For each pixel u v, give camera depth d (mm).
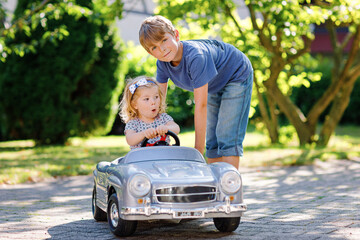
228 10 10820
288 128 14422
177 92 18828
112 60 13898
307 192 6336
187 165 4074
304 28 9781
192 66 4227
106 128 14234
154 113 4551
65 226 4492
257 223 4480
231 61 4562
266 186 6938
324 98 12539
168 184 3754
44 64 12773
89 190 6809
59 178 8031
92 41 13047
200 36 12188
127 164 4113
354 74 12258
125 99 4617
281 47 11531
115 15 10203
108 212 4168
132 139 4410
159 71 4715
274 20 9867
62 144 13773
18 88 12828
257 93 13125
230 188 3863
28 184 7406
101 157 10594
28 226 4492
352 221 4480
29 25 12359
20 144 14477
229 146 4621
